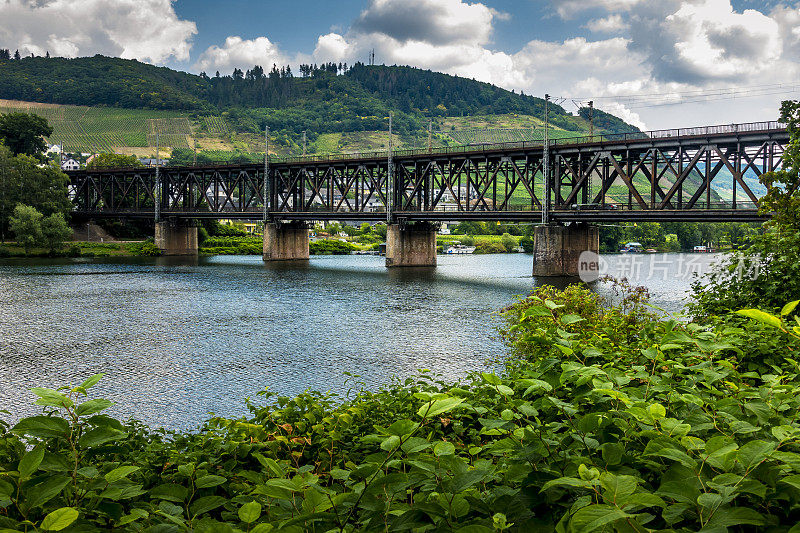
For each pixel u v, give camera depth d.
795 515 2.98
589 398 4.35
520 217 76.00
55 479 3.18
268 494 3.17
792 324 7.00
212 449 6.64
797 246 13.80
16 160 107.38
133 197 145.25
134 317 40.81
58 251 104.56
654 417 3.50
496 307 46.50
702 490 2.84
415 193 90.25
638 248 129.75
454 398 3.46
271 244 108.38
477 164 83.31
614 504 2.53
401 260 93.12
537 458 3.42
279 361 27.19
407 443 3.35
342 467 6.00
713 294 14.74
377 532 3.01
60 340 32.34
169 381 23.47
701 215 58.75
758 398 4.31
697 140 60.28
